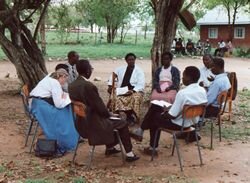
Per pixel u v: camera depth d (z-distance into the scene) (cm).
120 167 625
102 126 600
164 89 846
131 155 644
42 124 692
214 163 649
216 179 578
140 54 3162
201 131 841
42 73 1151
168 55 864
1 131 815
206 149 722
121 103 836
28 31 1181
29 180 550
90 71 618
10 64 2323
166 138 790
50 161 651
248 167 634
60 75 718
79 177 571
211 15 4500
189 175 593
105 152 685
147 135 805
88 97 593
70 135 699
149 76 1905
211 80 880
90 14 4422
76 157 670
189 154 693
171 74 858
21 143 743
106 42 4731
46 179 563
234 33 4381
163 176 586
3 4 1145
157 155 680
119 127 631
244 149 727
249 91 1432
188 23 1099
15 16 1125
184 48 3328
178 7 1025
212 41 4531
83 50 3344
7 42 1125
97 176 581
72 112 654
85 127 603
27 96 729
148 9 4272
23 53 1136
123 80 867
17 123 884
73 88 604
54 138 691
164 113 628
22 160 652
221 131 844
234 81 910
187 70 620
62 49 3375
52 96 693
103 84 1534
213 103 741
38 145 673
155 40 1027
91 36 5391
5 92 1278
